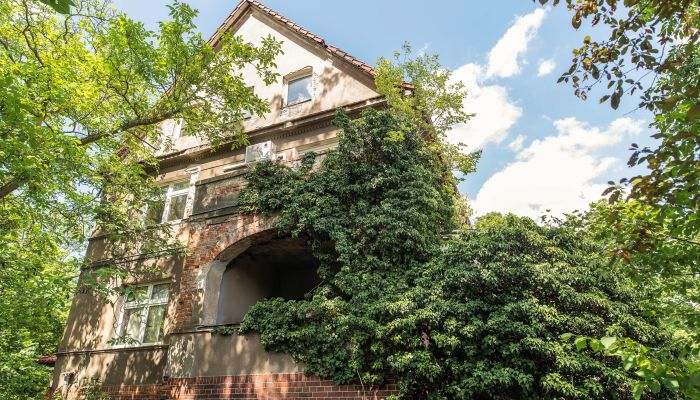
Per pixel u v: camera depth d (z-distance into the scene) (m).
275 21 16.05
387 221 8.59
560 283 6.68
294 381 7.84
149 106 12.02
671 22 5.53
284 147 13.66
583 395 5.66
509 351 6.20
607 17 4.40
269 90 15.02
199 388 8.68
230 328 8.82
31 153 8.38
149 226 11.91
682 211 4.26
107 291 10.39
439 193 10.68
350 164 9.66
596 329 6.17
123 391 10.89
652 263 5.02
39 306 12.47
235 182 10.75
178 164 15.32
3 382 12.18
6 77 7.44
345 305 7.86
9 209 10.21
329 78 14.10
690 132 3.60
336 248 8.67
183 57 10.77
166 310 11.99
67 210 10.77
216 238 10.38
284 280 13.01
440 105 12.30
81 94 10.88
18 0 11.07
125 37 10.38
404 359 6.66
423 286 7.54
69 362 12.53
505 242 7.24
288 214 9.59
